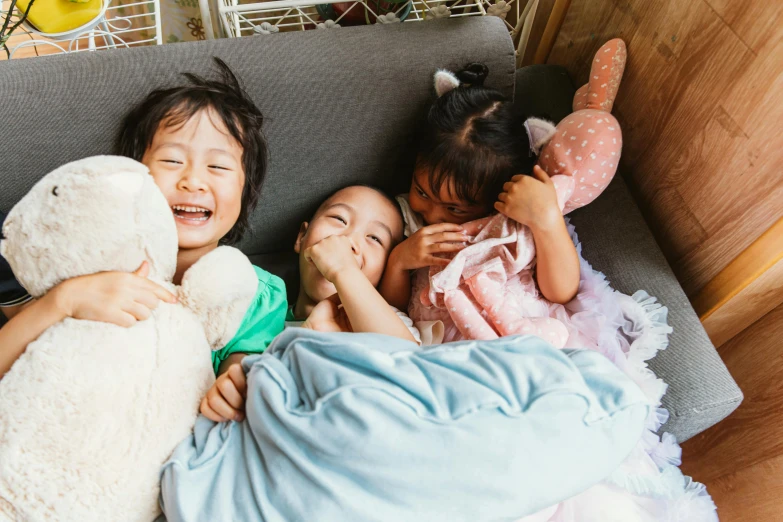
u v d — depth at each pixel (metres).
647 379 0.72
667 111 0.81
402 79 0.83
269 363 0.53
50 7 0.90
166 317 0.55
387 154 0.91
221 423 0.58
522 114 0.87
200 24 1.35
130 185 0.53
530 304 0.83
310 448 0.48
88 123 0.77
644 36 0.84
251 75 0.80
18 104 0.74
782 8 0.62
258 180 0.86
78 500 0.48
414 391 0.49
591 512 0.64
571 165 0.79
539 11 1.19
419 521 0.47
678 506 0.69
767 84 0.65
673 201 0.84
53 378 0.48
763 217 0.70
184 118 0.73
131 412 0.50
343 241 0.78
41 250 0.51
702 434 0.99
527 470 0.48
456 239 0.82
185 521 0.49
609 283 0.83
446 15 0.98
